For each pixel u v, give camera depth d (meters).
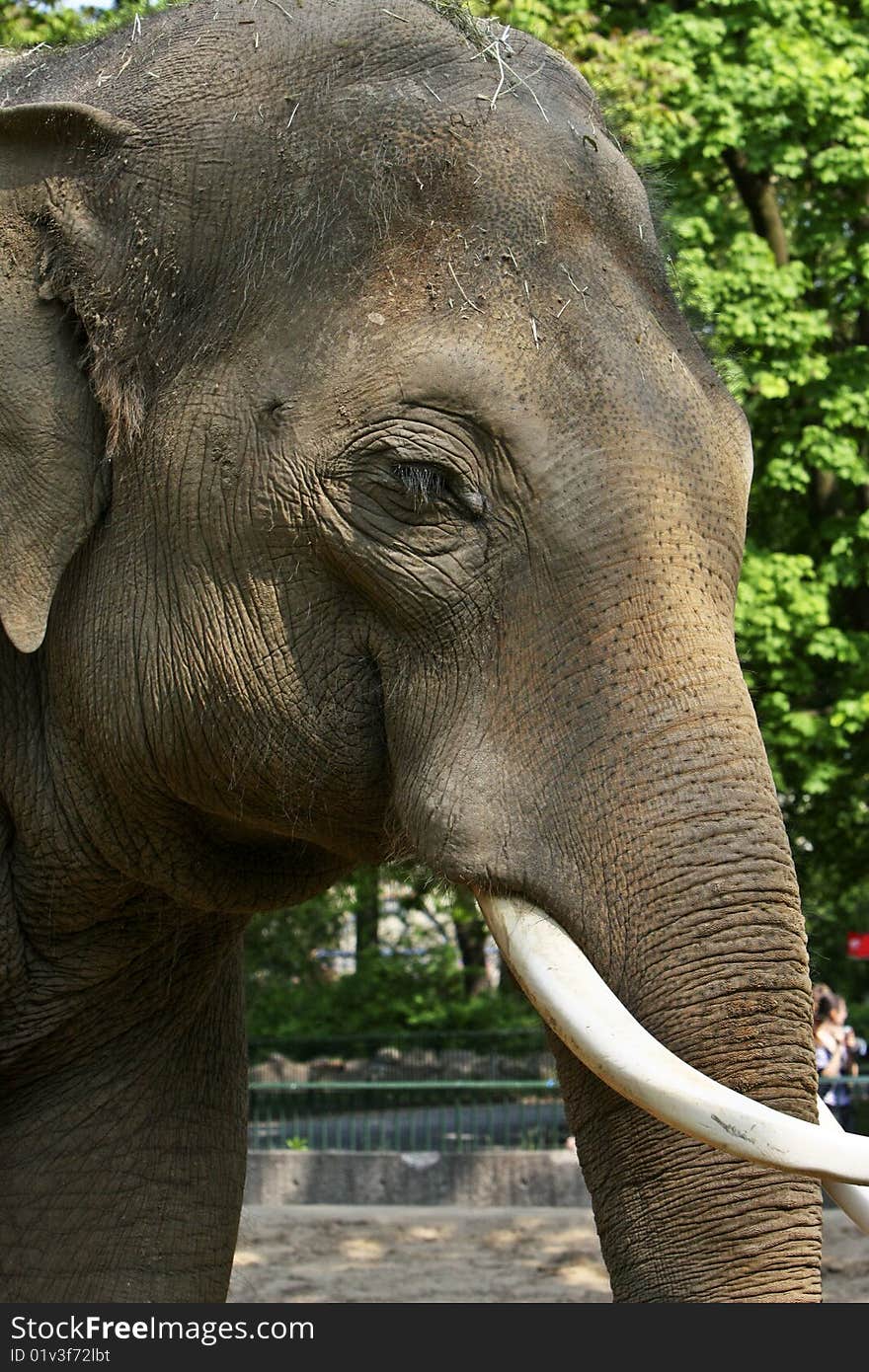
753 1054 2.34
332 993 22.58
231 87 2.88
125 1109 3.54
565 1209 10.53
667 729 2.47
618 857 2.45
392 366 2.63
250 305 2.77
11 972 3.35
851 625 16.73
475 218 2.68
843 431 16.08
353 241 2.71
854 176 15.05
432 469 2.61
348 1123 14.70
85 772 3.11
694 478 2.60
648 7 15.66
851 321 17.03
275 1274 8.54
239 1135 3.73
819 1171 2.16
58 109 2.91
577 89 2.91
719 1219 2.40
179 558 2.81
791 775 15.91
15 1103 3.53
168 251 2.84
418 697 2.65
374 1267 8.80
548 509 2.56
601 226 2.73
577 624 2.54
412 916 26.86
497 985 24.69
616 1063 2.30
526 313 2.63
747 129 15.03
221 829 3.13
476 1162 11.41
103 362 2.84
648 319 2.69
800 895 2.46
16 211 2.93
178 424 2.79
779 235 16.45
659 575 2.53
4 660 3.19
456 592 2.61
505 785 2.54
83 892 3.27
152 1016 3.55
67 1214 3.51
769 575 15.08
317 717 2.76
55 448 2.86
